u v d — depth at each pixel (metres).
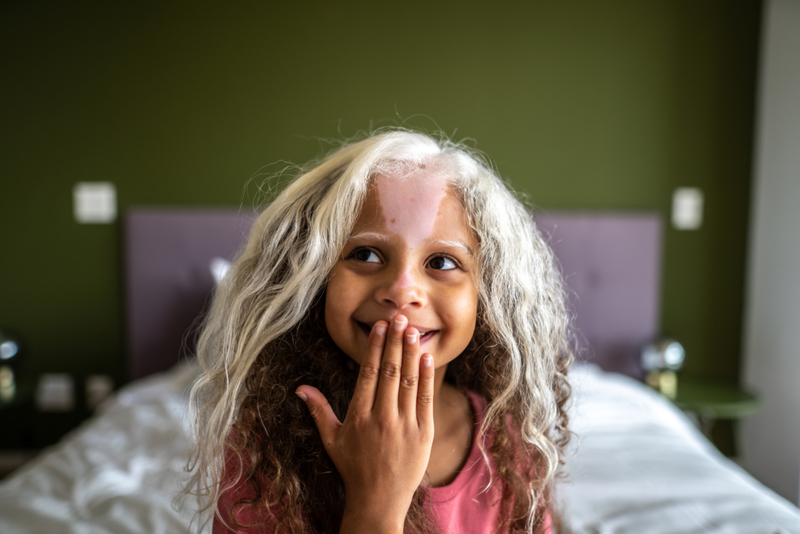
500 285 0.59
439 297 0.52
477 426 0.63
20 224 2.44
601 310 2.47
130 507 1.12
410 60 2.46
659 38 2.45
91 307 2.47
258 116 2.46
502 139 2.49
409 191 0.53
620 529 1.07
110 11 2.39
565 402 0.68
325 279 0.55
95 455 1.44
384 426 0.49
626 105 2.48
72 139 2.42
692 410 2.17
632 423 1.67
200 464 0.57
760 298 2.44
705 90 2.46
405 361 0.49
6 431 2.46
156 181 2.46
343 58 2.46
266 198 0.74
